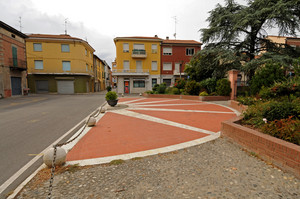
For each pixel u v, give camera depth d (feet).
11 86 63.77
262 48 55.57
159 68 95.09
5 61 60.29
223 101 45.03
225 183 7.51
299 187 7.15
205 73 60.90
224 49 49.39
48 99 56.65
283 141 9.00
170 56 94.99
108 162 9.86
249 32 51.31
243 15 45.85
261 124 12.98
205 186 7.31
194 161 9.76
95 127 18.62
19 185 7.73
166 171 8.68
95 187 7.38
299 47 48.96
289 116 11.52
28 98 59.82
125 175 8.36
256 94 26.27
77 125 20.04
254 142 10.36
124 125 19.34
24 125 20.10
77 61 91.50
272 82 23.99
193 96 49.73
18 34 66.95
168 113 26.96
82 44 92.68
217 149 11.48
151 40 92.89
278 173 8.25
